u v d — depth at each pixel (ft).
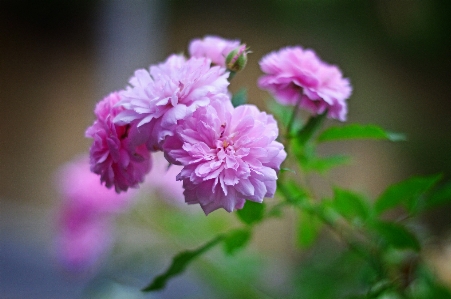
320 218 1.42
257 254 1.87
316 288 1.69
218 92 1.12
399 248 1.34
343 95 1.25
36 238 2.69
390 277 1.45
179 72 1.13
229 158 1.09
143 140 1.12
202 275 1.84
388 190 1.34
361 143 2.71
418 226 1.69
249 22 2.80
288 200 1.37
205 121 1.10
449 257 1.64
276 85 1.26
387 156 2.75
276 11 2.79
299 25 2.81
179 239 1.90
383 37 2.80
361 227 1.39
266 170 1.09
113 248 2.03
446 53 2.77
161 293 2.03
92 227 1.83
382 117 2.81
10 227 2.76
